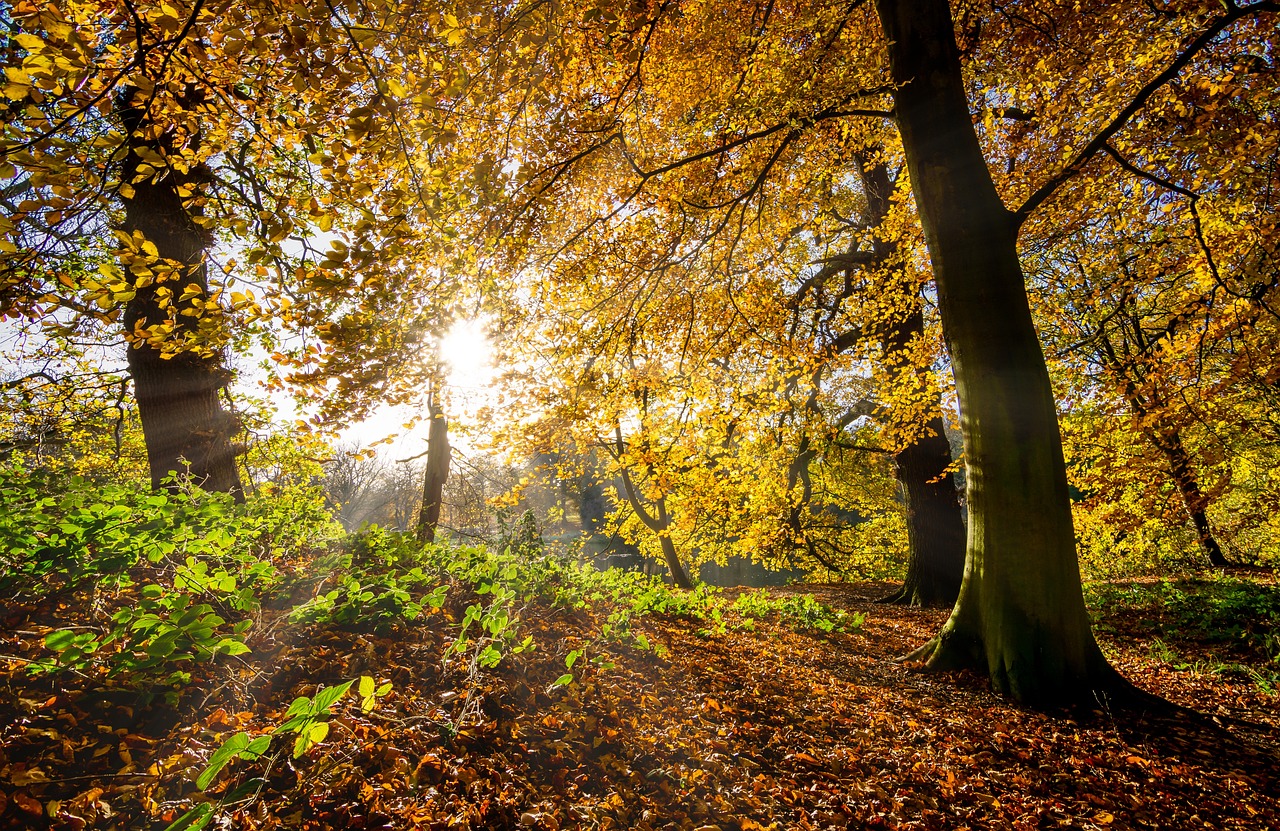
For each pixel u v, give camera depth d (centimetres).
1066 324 1119
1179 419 843
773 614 991
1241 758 464
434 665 387
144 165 345
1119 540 1712
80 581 374
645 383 1017
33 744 229
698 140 820
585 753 341
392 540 642
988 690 591
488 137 619
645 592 877
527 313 862
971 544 634
